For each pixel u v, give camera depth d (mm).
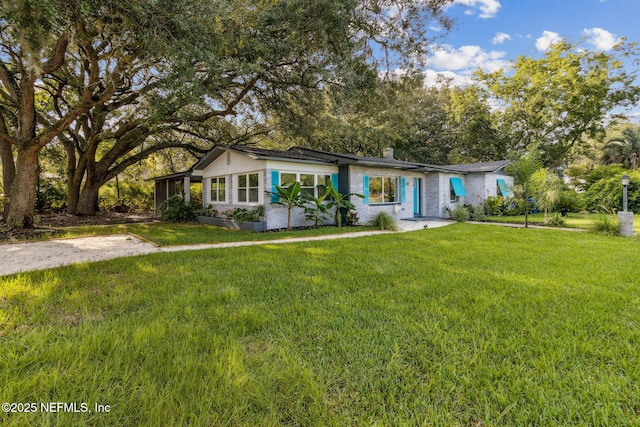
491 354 2447
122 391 1953
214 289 4043
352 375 2193
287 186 11570
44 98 16156
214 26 8312
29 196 10383
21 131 10109
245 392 1956
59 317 3109
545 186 12023
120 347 2449
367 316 3180
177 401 1877
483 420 1773
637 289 4035
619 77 23078
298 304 3498
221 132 17625
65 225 12562
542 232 9992
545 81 24703
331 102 13336
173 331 2768
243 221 11180
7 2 5707
